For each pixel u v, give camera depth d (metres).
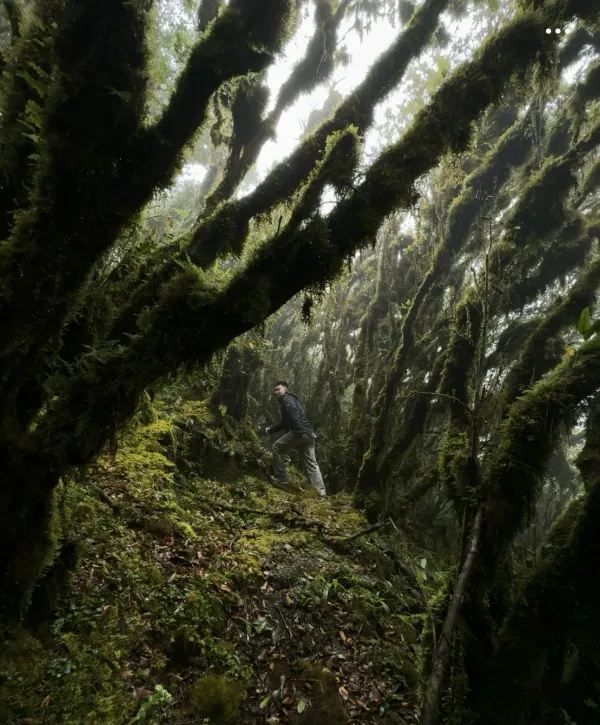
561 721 2.34
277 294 2.16
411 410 6.15
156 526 4.07
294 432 7.08
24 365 1.96
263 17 1.94
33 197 1.76
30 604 2.50
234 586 3.82
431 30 3.42
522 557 2.85
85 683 2.44
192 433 6.33
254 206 3.27
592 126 4.49
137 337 2.06
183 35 2.34
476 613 2.37
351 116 3.37
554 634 2.16
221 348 2.21
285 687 3.07
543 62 2.54
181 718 2.55
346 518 5.97
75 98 1.69
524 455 2.41
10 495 1.90
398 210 2.38
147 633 2.99
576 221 5.14
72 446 1.97
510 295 5.33
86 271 1.96
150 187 1.96
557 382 2.49
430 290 6.30
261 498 6.01
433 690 1.97
